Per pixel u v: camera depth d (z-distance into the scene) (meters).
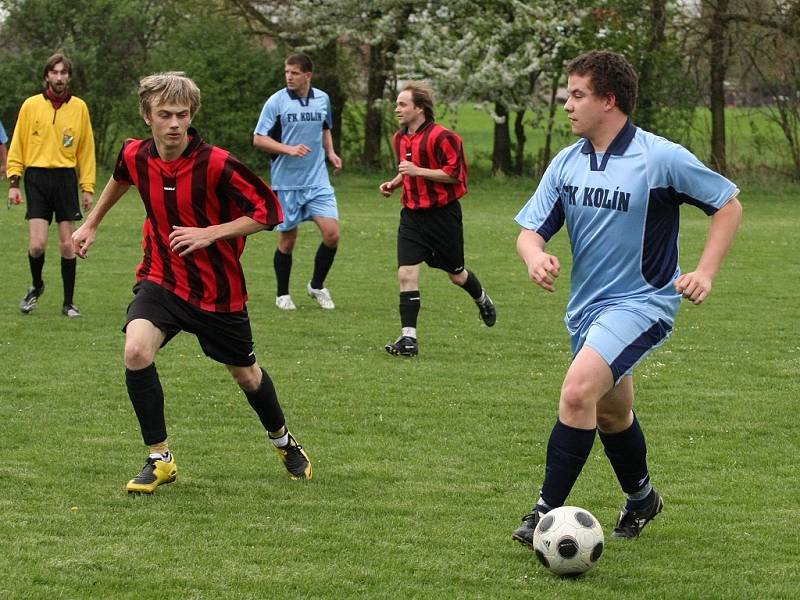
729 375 21.42
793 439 16.81
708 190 11.04
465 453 15.64
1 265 35.31
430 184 23.31
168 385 19.61
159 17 77.31
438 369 21.61
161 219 13.22
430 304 30.14
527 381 20.59
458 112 75.56
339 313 28.31
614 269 11.33
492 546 11.60
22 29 73.00
